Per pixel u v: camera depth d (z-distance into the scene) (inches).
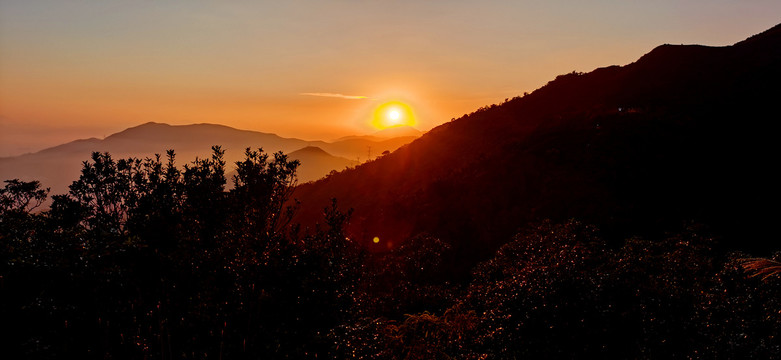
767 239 842.8
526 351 319.3
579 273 366.6
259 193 234.8
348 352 233.9
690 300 336.8
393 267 828.0
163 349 184.2
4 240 214.2
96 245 208.5
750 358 263.0
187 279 202.2
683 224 944.9
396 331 447.2
